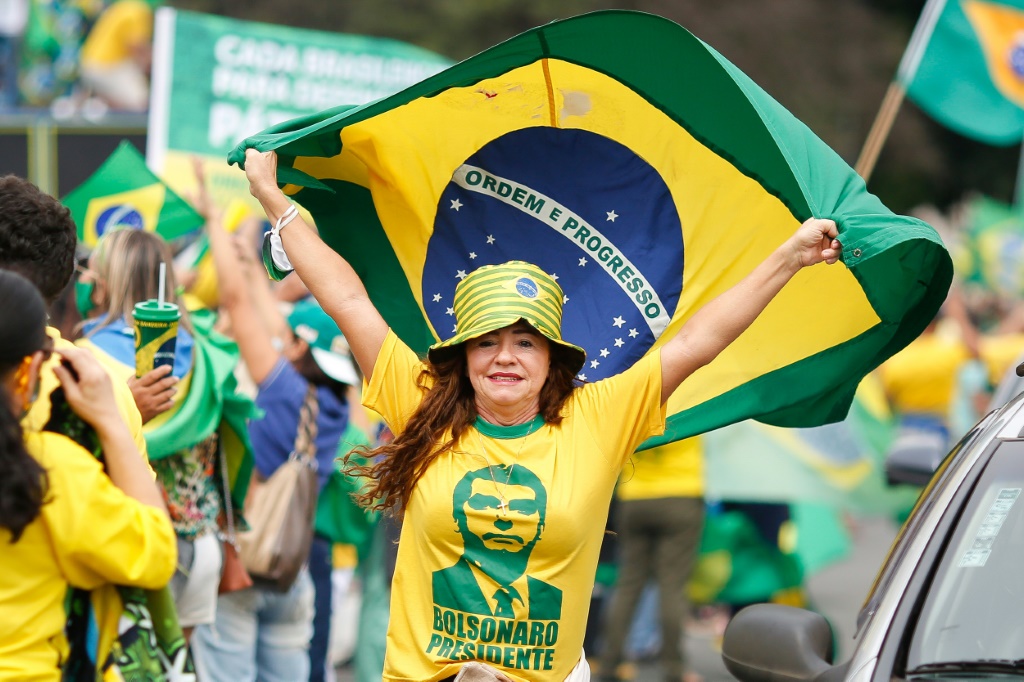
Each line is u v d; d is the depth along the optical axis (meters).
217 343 15.52
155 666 9.34
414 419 10.83
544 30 11.15
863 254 10.45
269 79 23.31
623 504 23.70
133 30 54.44
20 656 8.79
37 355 8.98
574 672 10.70
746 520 26.92
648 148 12.22
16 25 55.19
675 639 23.52
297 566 16.56
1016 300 48.81
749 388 12.18
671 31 10.96
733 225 12.20
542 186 12.51
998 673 8.93
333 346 17.97
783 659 9.98
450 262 12.61
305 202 12.48
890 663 9.09
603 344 12.49
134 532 8.99
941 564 9.62
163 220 17.69
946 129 85.31
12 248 9.82
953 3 19.81
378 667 19.47
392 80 24.30
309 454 17.09
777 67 73.81
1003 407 11.12
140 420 9.95
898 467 15.77
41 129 22.92
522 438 10.70
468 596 10.50
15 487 8.52
